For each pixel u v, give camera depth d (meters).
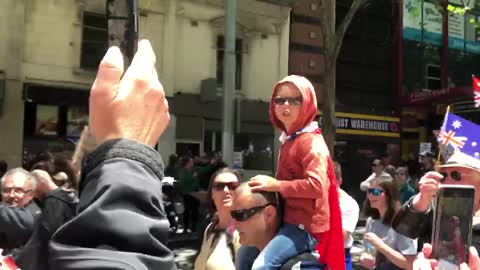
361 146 19.36
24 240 3.63
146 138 1.10
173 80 15.11
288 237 2.82
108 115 1.08
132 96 1.10
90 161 1.07
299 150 2.94
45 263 1.60
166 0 14.97
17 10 12.82
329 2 12.41
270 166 16.80
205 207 4.78
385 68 20.59
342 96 19.36
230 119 10.14
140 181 1.03
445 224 2.05
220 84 16.17
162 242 1.05
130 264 0.95
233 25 10.23
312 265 2.76
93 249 0.97
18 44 12.83
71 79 13.61
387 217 3.94
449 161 2.87
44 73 13.23
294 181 2.83
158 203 1.06
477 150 3.12
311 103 3.00
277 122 3.19
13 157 12.67
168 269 1.02
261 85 16.77
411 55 21.00
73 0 13.62
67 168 4.04
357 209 4.15
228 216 3.73
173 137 14.97
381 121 19.80
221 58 16.20
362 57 19.89
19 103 12.82
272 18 16.94
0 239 3.63
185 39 15.43
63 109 13.52
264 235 2.96
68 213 2.49
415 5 21.08
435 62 21.70
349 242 4.07
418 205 3.04
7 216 3.61
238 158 15.05
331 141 12.26
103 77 1.10
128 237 0.98
